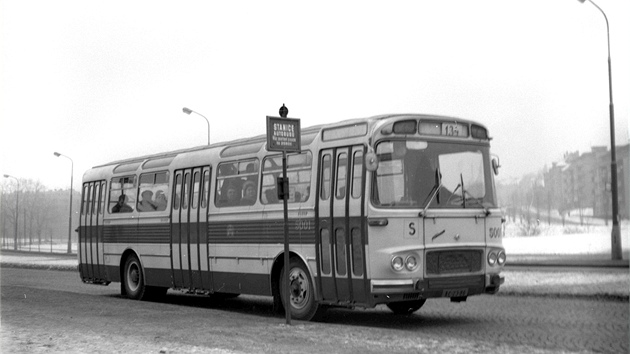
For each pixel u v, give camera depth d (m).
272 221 16.06
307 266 15.01
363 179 13.84
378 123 13.84
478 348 11.06
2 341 11.81
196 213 18.56
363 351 10.81
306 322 14.40
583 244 32.69
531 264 27.11
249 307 19.06
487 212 14.36
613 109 28.34
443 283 13.68
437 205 13.89
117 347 11.19
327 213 14.58
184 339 11.96
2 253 67.69
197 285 18.52
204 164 18.52
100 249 22.81
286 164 14.98
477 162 14.62
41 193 82.62
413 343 11.55
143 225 20.77
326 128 14.93
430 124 14.20
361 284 13.80
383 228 13.48
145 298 21.23
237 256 17.08
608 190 31.39
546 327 13.56
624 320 14.24
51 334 12.60
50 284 29.33
